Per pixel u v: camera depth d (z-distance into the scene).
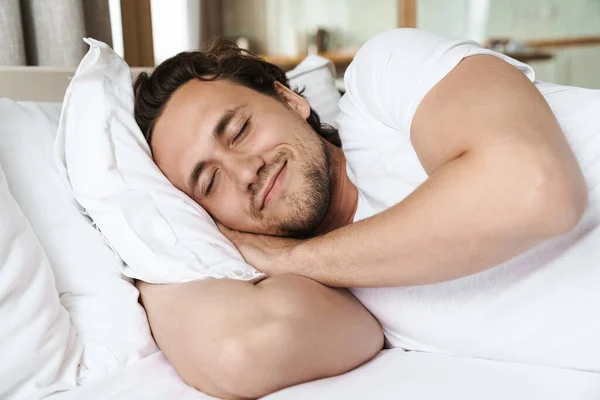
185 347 0.72
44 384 0.73
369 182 0.93
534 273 0.76
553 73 3.27
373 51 0.92
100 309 0.86
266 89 1.04
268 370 0.66
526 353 0.77
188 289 0.80
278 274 0.85
